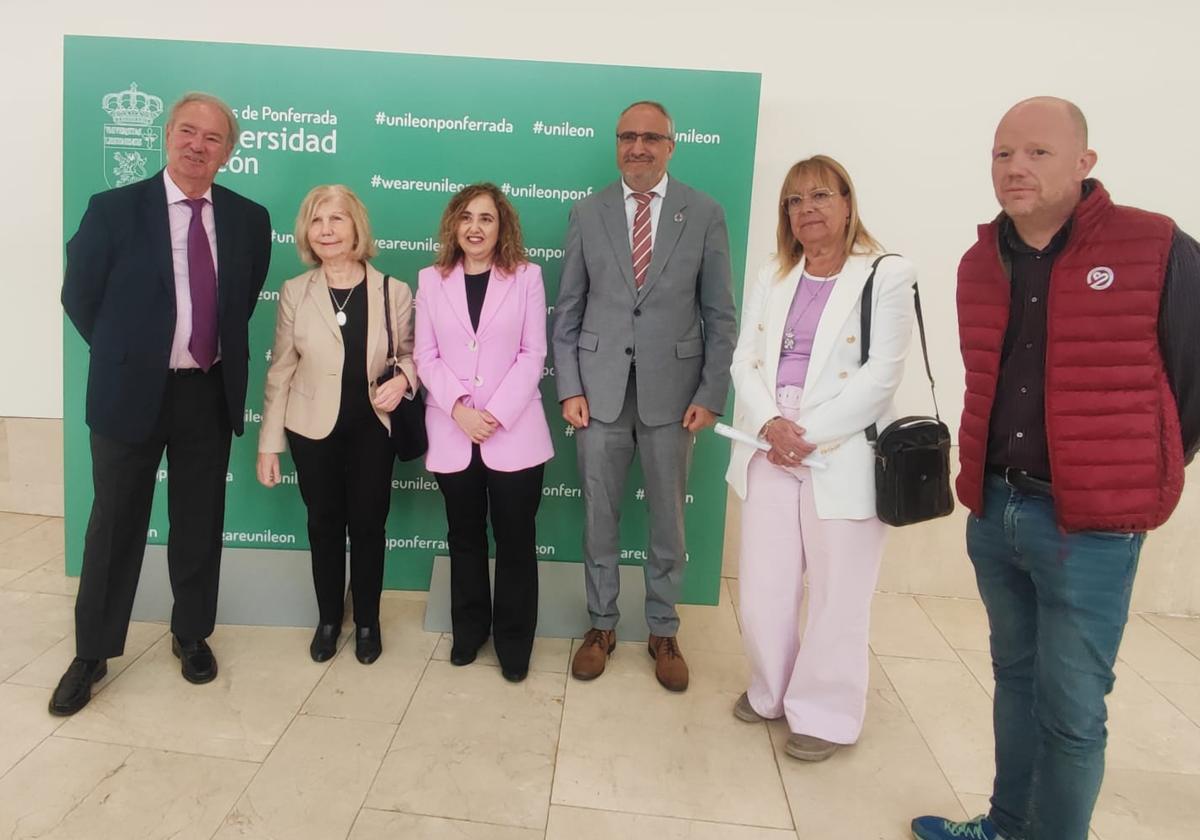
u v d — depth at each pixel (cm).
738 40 297
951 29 292
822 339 203
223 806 191
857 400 198
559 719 233
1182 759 229
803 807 201
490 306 240
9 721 219
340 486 251
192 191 220
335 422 240
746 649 235
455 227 240
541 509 308
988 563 171
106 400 217
